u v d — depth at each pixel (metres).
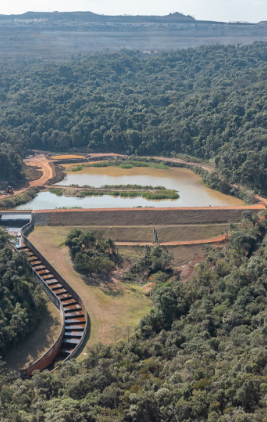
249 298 109.38
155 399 77.25
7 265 125.88
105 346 100.94
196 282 128.25
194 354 92.44
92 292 134.38
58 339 110.56
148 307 127.75
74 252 150.75
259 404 71.25
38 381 88.00
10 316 112.19
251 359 80.75
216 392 75.38
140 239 166.62
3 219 177.88
